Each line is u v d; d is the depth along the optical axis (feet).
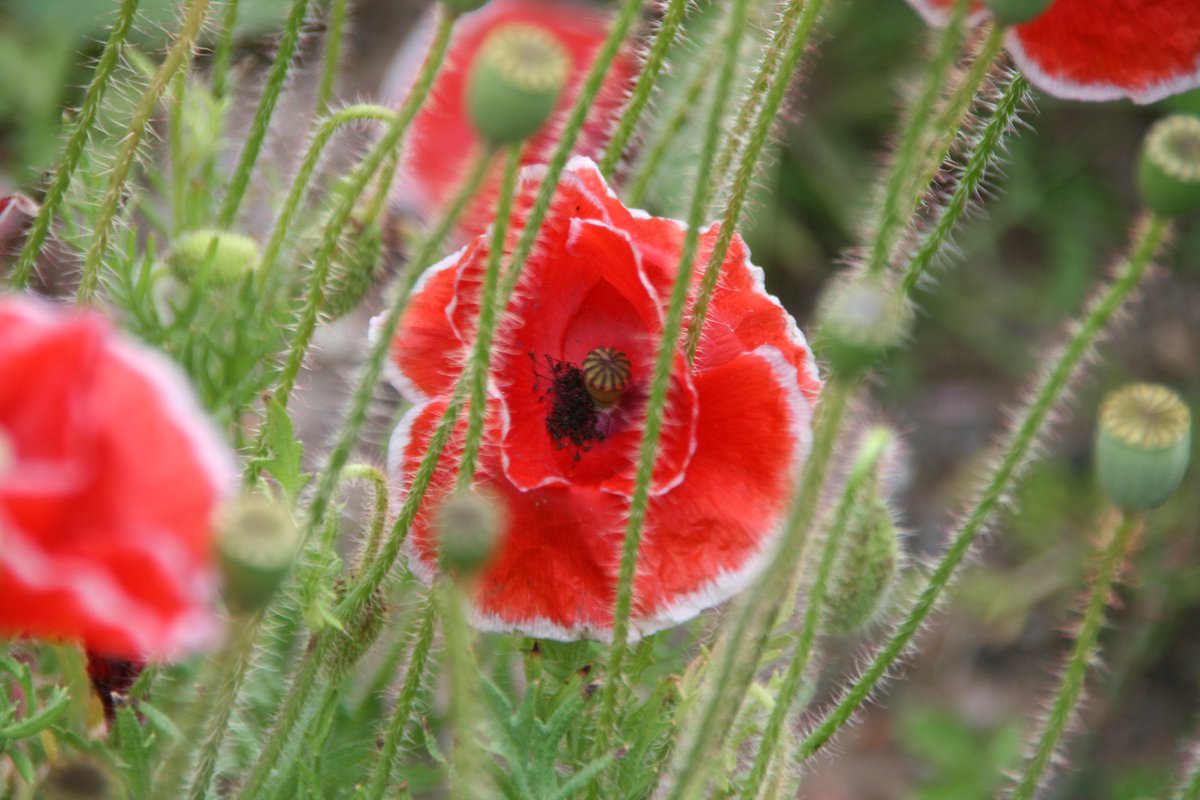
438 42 1.96
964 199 2.08
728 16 1.96
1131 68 2.08
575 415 2.11
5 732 2.01
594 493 2.07
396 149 2.18
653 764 2.13
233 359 2.15
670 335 1.92
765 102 2.01
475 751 1.85
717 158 2.09
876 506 2.12
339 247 2.18
